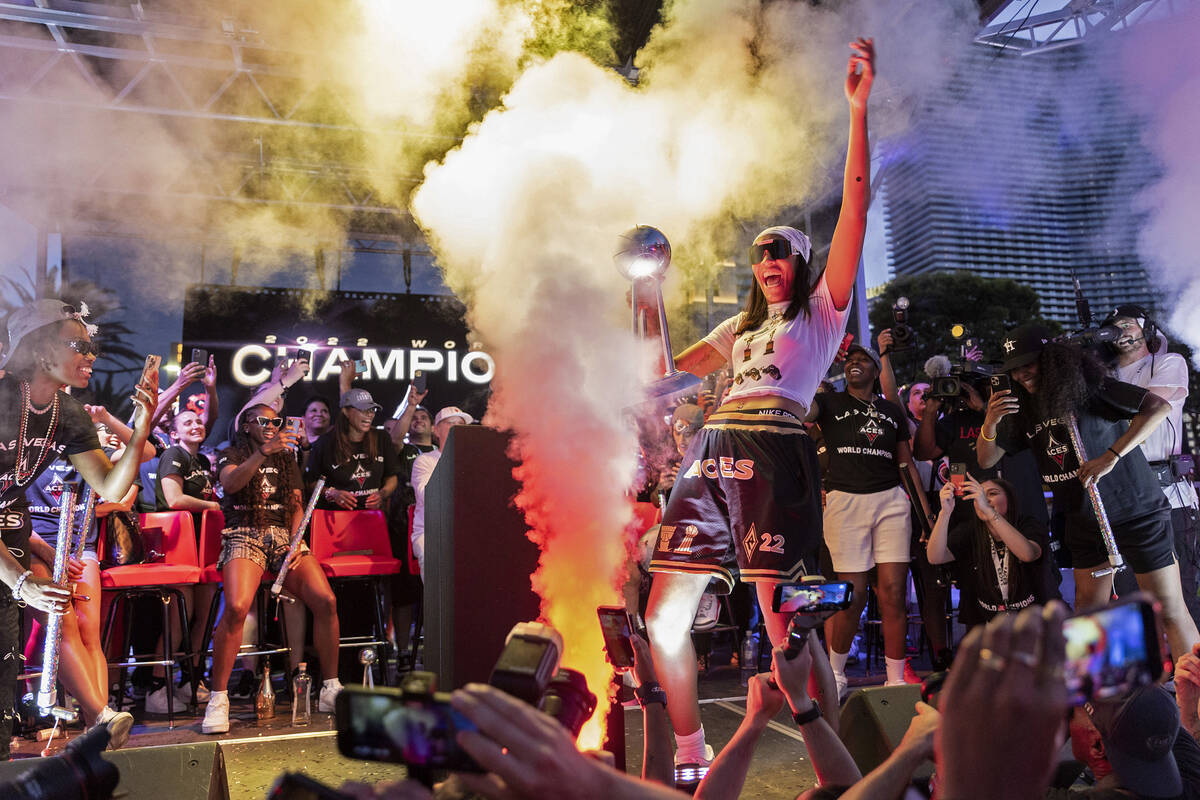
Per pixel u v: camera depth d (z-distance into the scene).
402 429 6.28
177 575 4.42
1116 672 0.60
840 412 4.64
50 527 4.20
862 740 2.25
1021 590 4.04
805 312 2.63
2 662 2.57
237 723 4.23
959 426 4.95
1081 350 3.75
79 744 1.06
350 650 5.36
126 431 4.46
